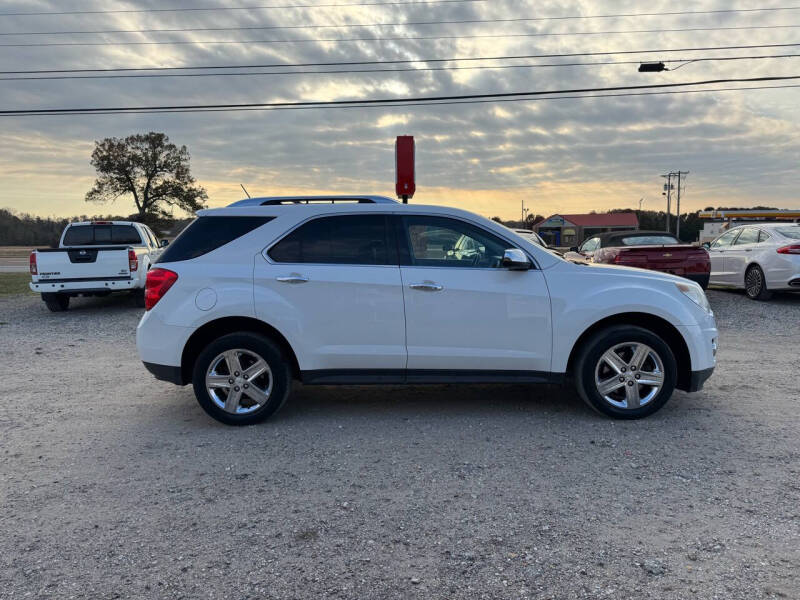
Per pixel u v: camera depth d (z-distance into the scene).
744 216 44.78
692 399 5.35
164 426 4.77
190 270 4.69
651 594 2.45
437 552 2.81
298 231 4.78
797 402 5.23
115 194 59.59
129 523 3.12
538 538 2.92
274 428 4.68
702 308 4.82
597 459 3.93
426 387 5.95
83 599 2.46
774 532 2.94
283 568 2.68
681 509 3.20
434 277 4.66
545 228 92.50
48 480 3.69
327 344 4.68
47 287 11.97
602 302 4.63
